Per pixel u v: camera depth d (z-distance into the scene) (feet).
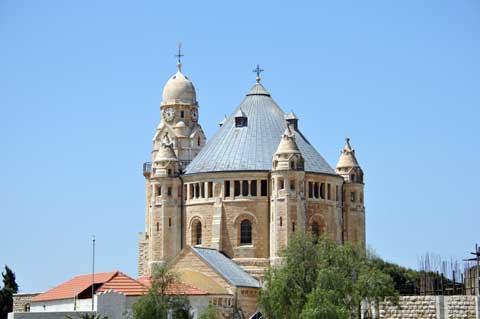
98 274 585.63
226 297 611.47
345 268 542.57
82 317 492.95
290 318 539.29
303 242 557.74
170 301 519.60
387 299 521.24
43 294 605.31
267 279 556.92
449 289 537.65
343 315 507.71
